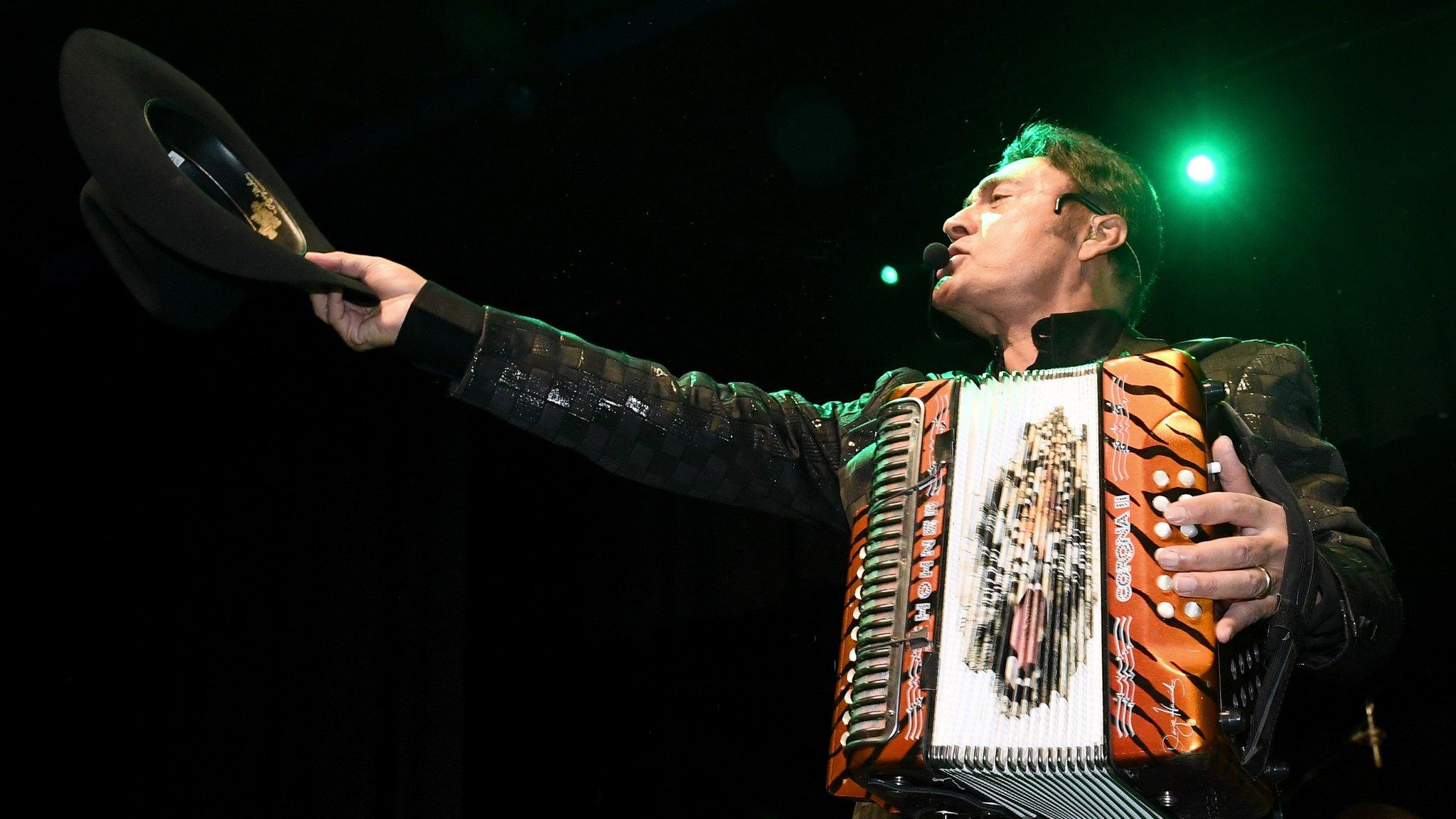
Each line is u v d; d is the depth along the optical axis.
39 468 5.71
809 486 1.85
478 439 6.12
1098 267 1.91
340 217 4.64
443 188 4.54
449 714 5.46
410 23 3.87
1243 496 1.35
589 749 5.79
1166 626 1.31
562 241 4.78
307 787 5.44
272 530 5.78
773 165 4.51
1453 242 4.12
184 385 5.93
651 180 4.55
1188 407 1.42
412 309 1.74
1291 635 1.35
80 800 5.61
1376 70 4.07
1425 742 4.19
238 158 1.84
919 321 4.80
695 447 1.80
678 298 4.97
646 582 5.75
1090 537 1.38
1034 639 1.35
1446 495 4.07
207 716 5.64
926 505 1.46
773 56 4.09
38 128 4.23
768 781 5.46
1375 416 4.18
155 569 5.85
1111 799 1.34
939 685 1.35
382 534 5.70
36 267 5.25
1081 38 4.02
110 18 3.77
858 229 4.69
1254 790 1.33
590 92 4.19
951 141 4.39
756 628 5.62
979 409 1.51
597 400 1.77
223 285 1.80
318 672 5.57
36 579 5.69
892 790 1.37
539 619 5.93
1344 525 1.53
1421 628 4.18
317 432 5.85
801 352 4.95
